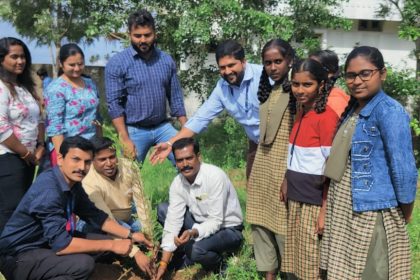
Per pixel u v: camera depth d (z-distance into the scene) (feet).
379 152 9.18
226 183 13.58
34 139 14.48
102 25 29.12
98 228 13.76
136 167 12.89
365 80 8.98
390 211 9.25
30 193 11.61
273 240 12.51
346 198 9.66
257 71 13.10
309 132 10.45
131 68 15.52
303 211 10.81
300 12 28.63
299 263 11.09
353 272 9.57
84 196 12.71
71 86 15.11
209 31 26.53
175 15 28.89
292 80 10.16
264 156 11.87
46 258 11.78
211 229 13.30
